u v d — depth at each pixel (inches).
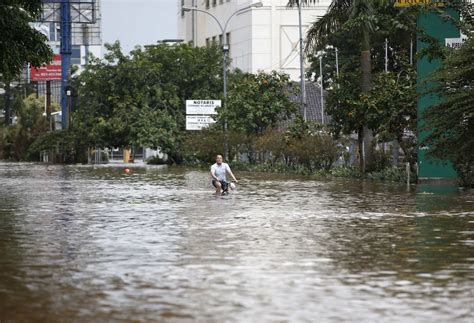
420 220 1594.5
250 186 2790.4
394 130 3014.3
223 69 5349.4
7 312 792.3
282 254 1149.7
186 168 4837.6
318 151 3715.6
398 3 2763.3
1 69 2511.1
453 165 2647.6
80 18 7293.3
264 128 4643.2
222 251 1179.9
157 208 1895.9
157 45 5851.4
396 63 4005.9
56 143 6830.7
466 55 2293.3
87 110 5856.3
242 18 6919.3
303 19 6766.7
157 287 909.8
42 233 1407.5
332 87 3476.9
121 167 5152.6
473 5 2662.4
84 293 878.4
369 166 3314.5
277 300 840.9
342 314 778.8
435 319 759.1
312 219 1625.2
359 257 1122.0
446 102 2326.5
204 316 771.4
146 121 5556.1
